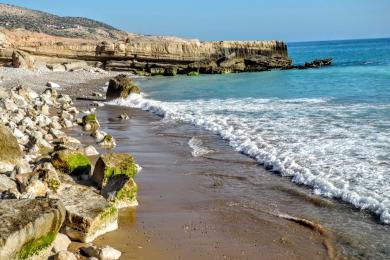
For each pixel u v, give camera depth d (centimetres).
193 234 947
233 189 1260
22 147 1551
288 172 1376
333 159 1461
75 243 855
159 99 3516
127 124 2362
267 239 930
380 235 939
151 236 925
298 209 1098
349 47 18788
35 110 2416
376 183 1216
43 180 1054
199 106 2933
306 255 859
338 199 1148
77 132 2047
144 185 1291
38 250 705
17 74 5016
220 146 1783
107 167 1175
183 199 1173
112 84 3459
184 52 7325
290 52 16788
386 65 6831
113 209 937
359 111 2403
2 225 649
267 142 1748
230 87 4406
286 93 3603
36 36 7769
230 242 912
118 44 7100
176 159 1596
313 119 2216
